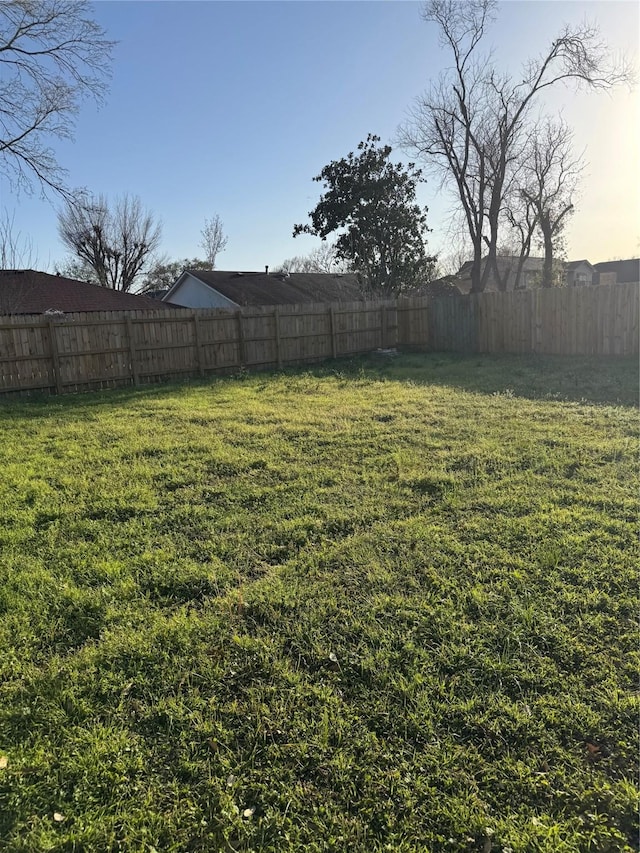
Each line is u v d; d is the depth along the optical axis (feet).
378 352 47.47
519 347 41.81
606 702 6.34
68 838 5.04
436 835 4.99
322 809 5.28
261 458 16.30
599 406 21.12
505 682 6.77
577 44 62.23
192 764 5.79
